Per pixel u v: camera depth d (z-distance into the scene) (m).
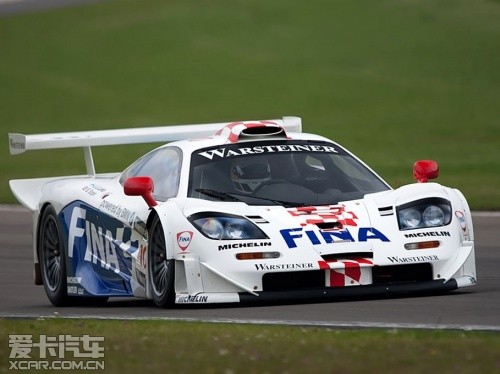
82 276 28.56
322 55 159.50
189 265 23.42
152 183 25.45
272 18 184.38
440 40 166.50
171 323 21.39
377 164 80.81
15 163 87.56
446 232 24.14
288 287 23.34
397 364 16.41
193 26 178.62
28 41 172.12
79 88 142.00
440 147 96.69
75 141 32.16
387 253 23.36
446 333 19.25
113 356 18.14
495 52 157.50
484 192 54.38
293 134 28.59
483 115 119.06
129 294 26.62
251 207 24.53
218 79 146.12
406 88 138.12
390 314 21.81
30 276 35.19
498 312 21.88
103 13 192.38
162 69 152.00
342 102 130.50
